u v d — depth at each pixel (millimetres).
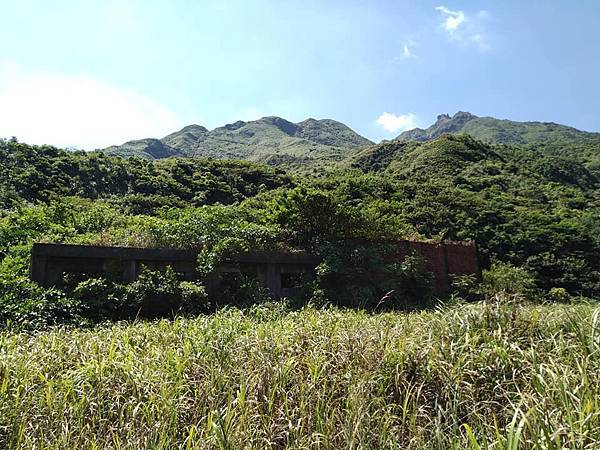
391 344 4207
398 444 3143
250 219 12516
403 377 3781
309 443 3125
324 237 11820
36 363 4070
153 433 3146
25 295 7547
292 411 3420
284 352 4281
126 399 3607
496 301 4840
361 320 5812
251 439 3061
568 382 3201
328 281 11156
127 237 9898
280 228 11586
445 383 3676
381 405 3531
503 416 3336
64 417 3377
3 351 4215
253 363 4047
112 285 8273
